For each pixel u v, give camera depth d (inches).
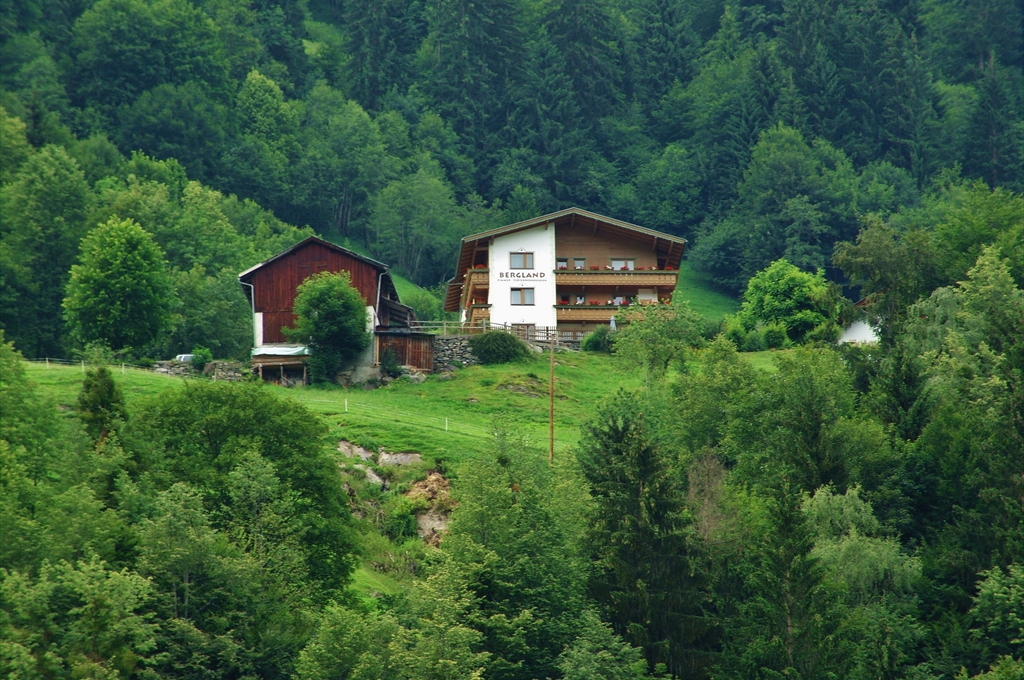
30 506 2484.0
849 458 3329.2
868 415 3644.2
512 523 2760.8
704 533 2967.5
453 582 2549.2
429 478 3523.6
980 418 3427.7
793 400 3481.8
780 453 3314.5
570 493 2938.0
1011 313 3900.1
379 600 2886.3
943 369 3727.9
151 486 2667.3
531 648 2564.0
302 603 2603.3
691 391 3617.1
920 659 2851.9
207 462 2849.4
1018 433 3257.9
